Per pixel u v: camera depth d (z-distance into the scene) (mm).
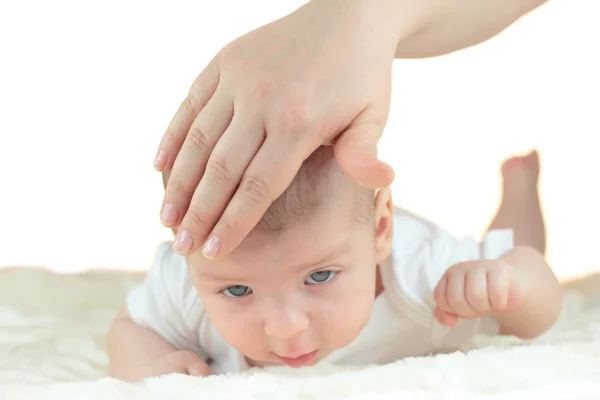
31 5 2484
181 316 1367
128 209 2445
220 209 935
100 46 2504
